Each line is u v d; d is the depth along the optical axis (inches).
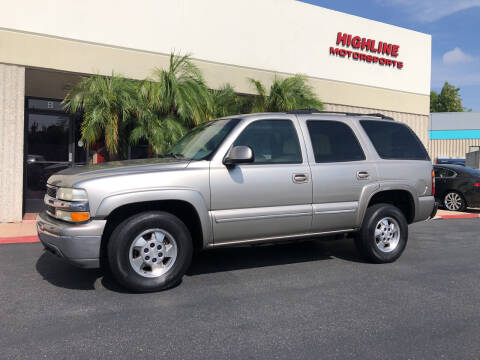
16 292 173.3
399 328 136.9
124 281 166.7
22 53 356.2
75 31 378.6
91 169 179.3
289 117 206.4
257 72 477.4
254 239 191.6
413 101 604.4
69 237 159.6
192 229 192.2
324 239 214.8
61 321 142.2
